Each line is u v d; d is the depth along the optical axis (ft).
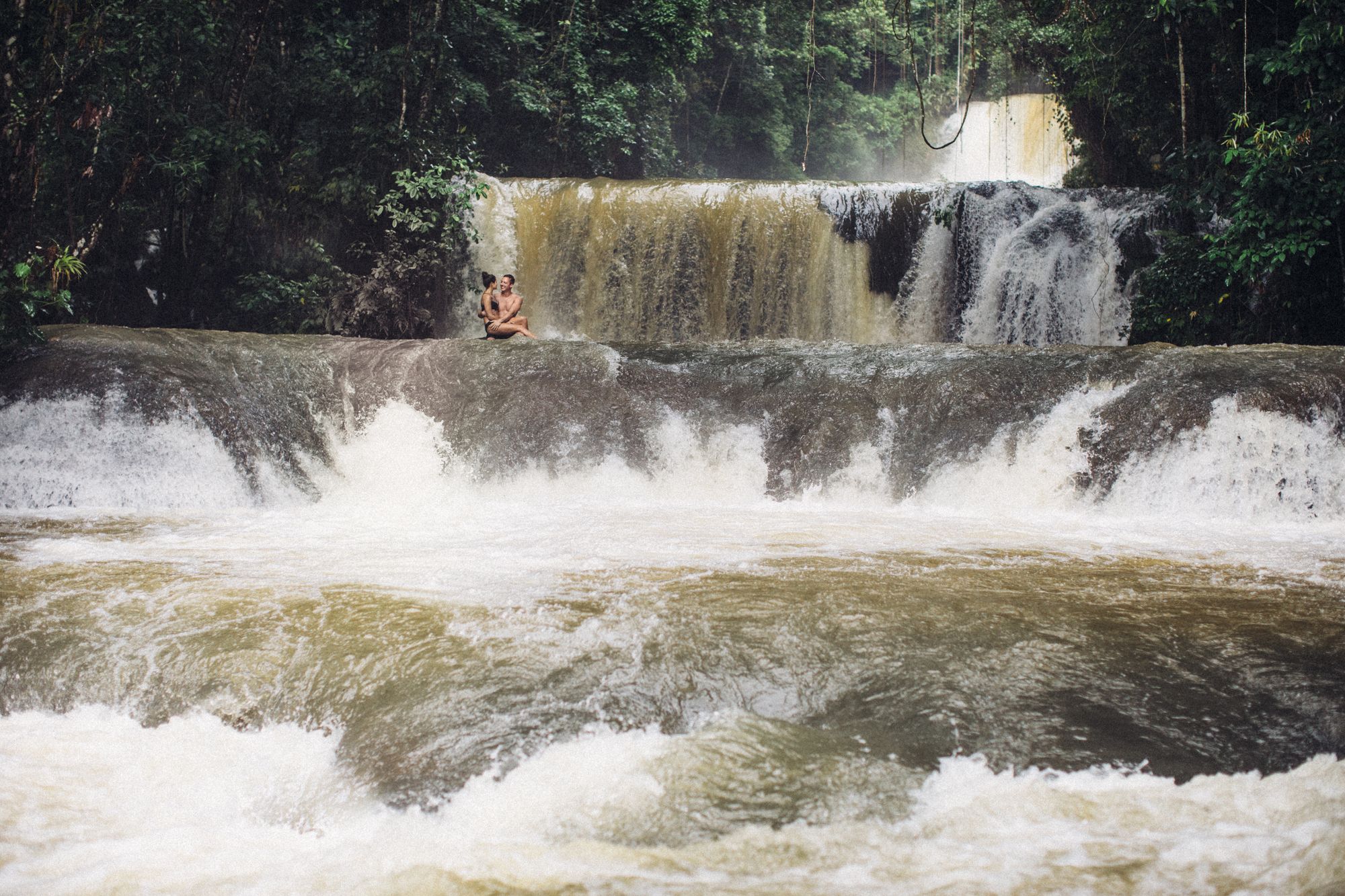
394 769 12.37
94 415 31.86
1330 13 40.73
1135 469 29.78
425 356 36.60
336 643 15.25
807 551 22.12
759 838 10.35
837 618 15.88
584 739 12.69
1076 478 30.40
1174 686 13.75
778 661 14.48
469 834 10.85
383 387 35.73
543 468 33.86
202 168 47.98
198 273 52.42
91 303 49.32
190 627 16.03
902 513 29.58
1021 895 8.93
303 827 11.71
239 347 35.81
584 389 35.27
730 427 34.12
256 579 18.84
